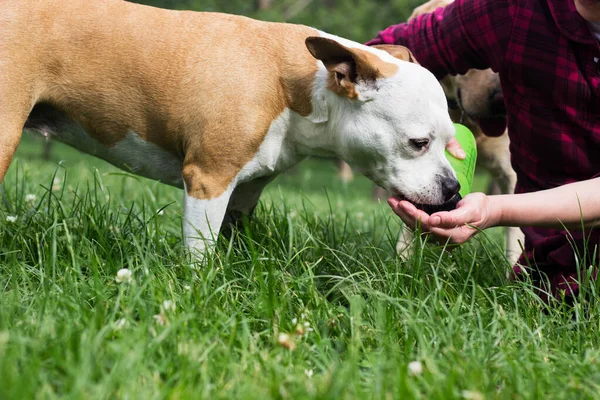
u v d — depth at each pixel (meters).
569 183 3.75
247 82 3.65
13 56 3.49
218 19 3.81
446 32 4.09
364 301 3.18
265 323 3.06
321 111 3.78
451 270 3.68
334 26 13.27
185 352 2.55
